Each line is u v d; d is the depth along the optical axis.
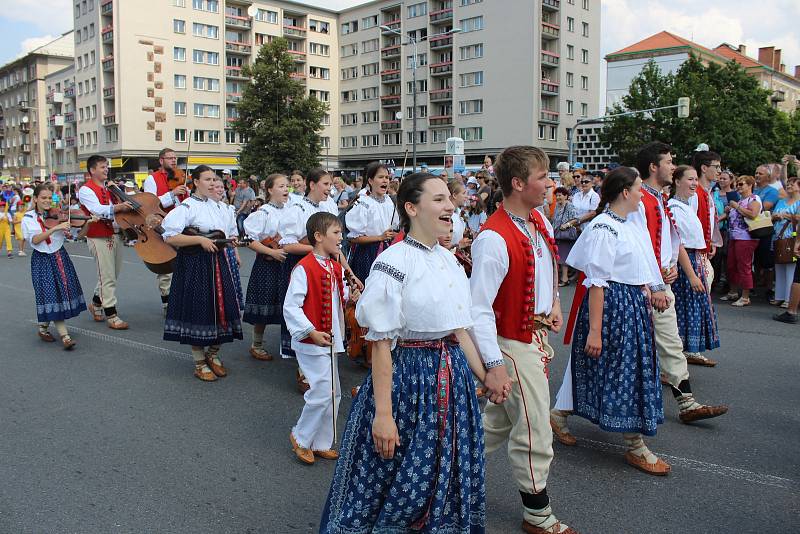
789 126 43.09
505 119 47.16
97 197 7.31
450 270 2.52
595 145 47.50
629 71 56.38
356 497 2.44
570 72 48.56
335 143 61.38
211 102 54.94
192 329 5.49
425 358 2.45
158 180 7.98
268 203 6.16
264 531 3.21
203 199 5.54
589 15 49.91
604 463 3.96
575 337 3.98
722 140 37.53
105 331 7.55
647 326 3.73
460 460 2.44
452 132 50.53
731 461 3.97
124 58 50.94
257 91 42.03
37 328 7.71
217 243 5.49
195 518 3.32
